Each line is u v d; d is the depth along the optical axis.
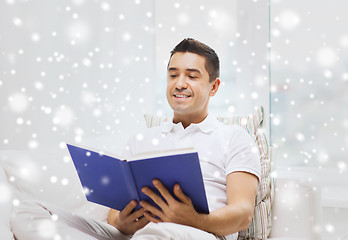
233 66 2.20
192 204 0.95
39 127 2.17
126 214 1.06
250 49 2.16
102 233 1.09
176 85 1.27
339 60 2.16
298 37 2.19
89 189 1.09
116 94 2.18
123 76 2.18
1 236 0.94
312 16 2.18
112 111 2.17
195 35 2.25
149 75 2.23
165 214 0.96
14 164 1.20
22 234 0.95
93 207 1.34
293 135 2.23
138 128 2.17
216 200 1.19
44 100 2.17
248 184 1.14
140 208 1.05
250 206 1.08
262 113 1.57
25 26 2.16
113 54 2.18
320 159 2.20
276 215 1.41
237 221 1.03
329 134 2.19
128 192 1.01
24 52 2.17
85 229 1.05
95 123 2.17
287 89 2.22
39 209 0.99
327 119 2.19
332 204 1.89
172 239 0.85
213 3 2.22
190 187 0.93
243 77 2.18
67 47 2.18
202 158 1.26
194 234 0.89
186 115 1.32
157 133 1.37
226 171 1.20
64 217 1.02
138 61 2.20
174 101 1.28
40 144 2.17
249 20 2.16
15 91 2.17
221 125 1.34
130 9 2.18
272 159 1.54
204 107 1.33
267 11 2.13
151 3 2.22
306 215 1.36
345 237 2.03
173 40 2.28
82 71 2.18
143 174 0.93
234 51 2.20
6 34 2.16
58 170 1.29
